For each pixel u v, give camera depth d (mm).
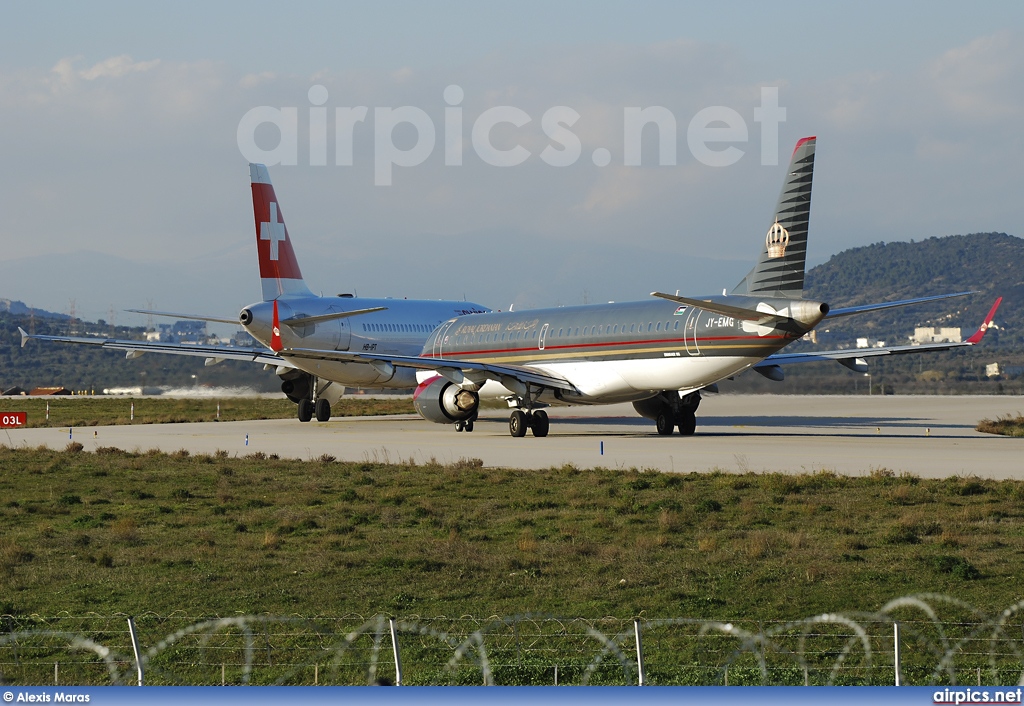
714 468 94250
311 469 99500
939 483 79250
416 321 181000
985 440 125188
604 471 91250
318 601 45219
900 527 59250
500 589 46969
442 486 83875
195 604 44812
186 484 89062
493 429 157375
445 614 42719
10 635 40062
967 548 54719
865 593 45156
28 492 84312
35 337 176750
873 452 108250
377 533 62531
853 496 74250
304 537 61562
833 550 54562
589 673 34781
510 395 141625
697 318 122000
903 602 43062
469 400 142875
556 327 141500
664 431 139250
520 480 87000
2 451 122438
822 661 36000
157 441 141000
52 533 62875
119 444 135875
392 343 175625
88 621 41875
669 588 46719
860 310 120875
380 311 177875
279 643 38781
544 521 65938
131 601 45562
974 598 43938
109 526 66812
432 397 144875
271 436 148000
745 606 43281
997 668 34719
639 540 57188
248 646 38312
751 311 114188
